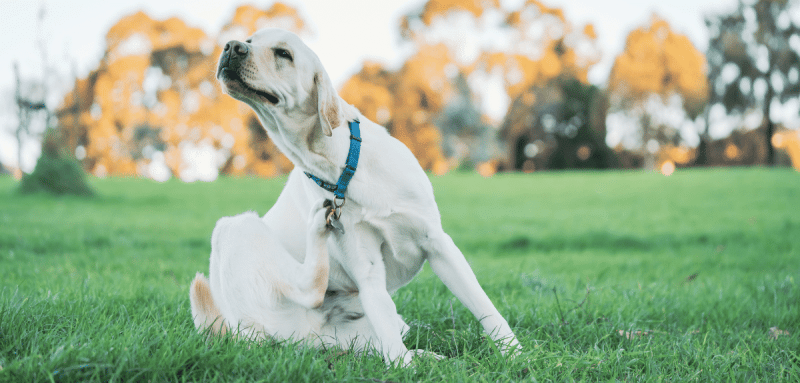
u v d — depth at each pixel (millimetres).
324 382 2217
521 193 20219
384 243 2756
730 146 42062
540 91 42625
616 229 10383
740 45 38562
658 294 4465
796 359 2740
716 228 9930
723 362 2654
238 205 15867
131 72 37625
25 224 9820
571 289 4742
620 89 41000
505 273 5289
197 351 2334
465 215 13492
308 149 2600
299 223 2957
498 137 44156
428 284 4473
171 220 11656
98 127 36844
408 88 41406
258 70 2436
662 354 2754
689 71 40406
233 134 38812
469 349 2807
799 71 37531
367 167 2629
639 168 44469
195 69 38469
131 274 5418
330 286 2969
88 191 16828
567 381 2363
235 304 2875
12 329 2609
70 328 2680
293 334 2863
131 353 2256
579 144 43906
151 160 38938
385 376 2295
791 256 6824
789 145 39281
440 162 42688
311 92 2529
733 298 4266
